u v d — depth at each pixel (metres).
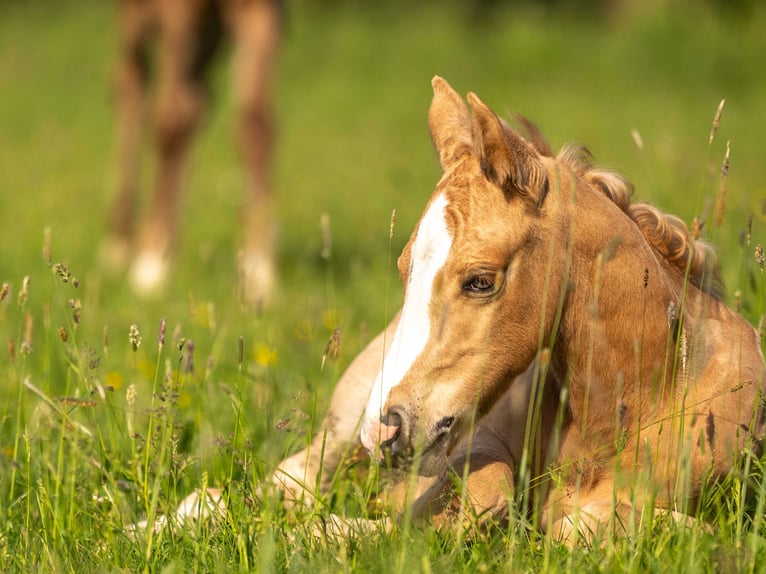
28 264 15.10
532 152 6.60
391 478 6.66
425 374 6.23
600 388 6.77
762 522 6.52
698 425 6.78
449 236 6.28
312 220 19.50
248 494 6.95
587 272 6.64
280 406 9.17
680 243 7.38
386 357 6.71
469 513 6.39
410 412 6.18
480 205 6.34
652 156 20.02
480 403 6.39
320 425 8.10
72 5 54.91
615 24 48.88
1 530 7.07
